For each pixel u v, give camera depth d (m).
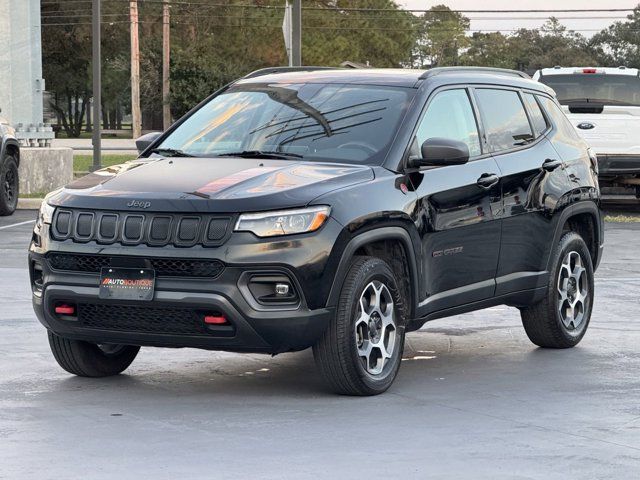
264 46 86.69
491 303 8.41
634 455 6.06
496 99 8.74
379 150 7.64
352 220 7.07
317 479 5.57
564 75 20.80
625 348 9.28
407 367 8.45
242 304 6.81
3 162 20.16
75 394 7.48
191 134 8.23
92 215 7.12
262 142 7.89
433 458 5.97
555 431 6.56
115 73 93.44
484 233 8.23
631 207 22.66
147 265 6.93
